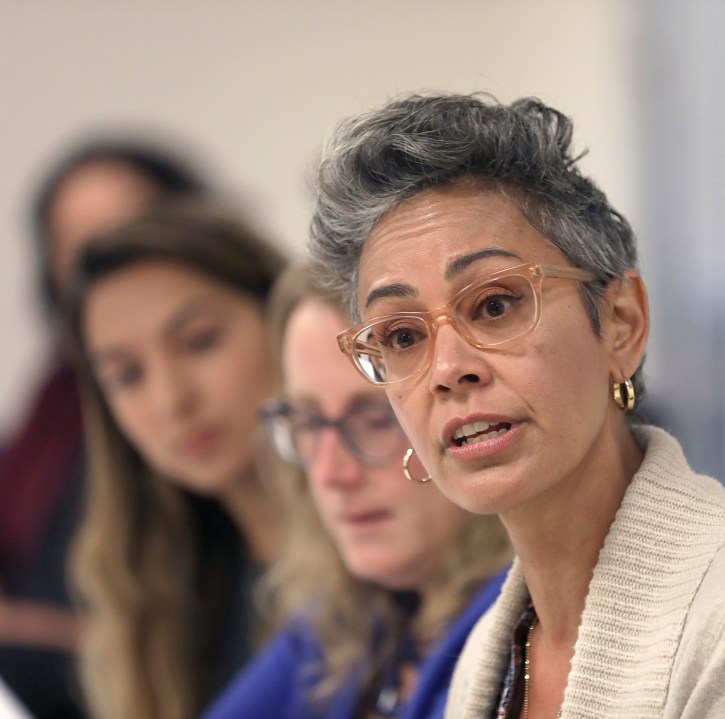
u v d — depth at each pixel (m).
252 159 14.58
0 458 10.45
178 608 7.86
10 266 14.76
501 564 5.09
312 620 6.02
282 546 7.26
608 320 3.31
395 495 5.21
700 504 3.22
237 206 12.14
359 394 5.27
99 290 7.59
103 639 7.94
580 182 3.27
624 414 3.44
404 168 3.22
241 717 6.07
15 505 10.16
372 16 14.29
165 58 14.66
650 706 3.01
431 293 3.19
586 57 12.27
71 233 11.27
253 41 14.57
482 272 3.15
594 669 3.18
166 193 11.54
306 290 5.69
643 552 3.21
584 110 12.19
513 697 3.61
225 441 7.57
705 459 11.10
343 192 3.32
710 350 11.25
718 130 11.38
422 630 5.23
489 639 3.73
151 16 14.67
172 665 7.78
